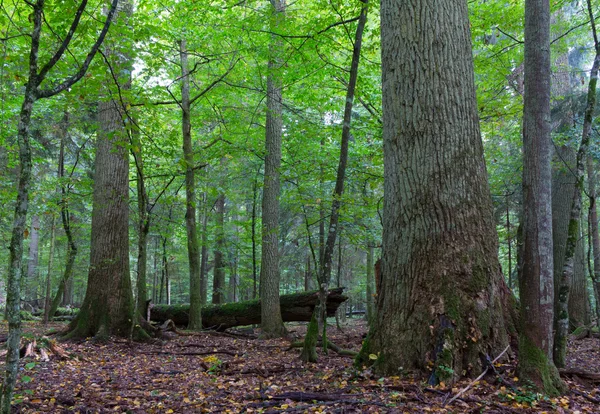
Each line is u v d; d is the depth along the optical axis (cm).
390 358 490
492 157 1373
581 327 1090
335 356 716
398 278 511
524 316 454
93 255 926
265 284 1134
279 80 1051
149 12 1031
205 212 1677
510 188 1363
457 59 522
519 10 944
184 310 1239
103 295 910
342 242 1909
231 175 1678
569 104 1134
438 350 464
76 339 874
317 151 1229
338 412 385
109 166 938
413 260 502
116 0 374
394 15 541
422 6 524
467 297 480
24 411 405
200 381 550
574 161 1094
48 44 595
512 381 441
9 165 1134
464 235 493
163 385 529
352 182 1319
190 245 1155
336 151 1234
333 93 1091
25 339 702
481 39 1057
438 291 484
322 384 492
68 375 578
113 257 923
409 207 510
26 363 624
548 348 445
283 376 554
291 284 2789
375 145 1129
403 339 489
